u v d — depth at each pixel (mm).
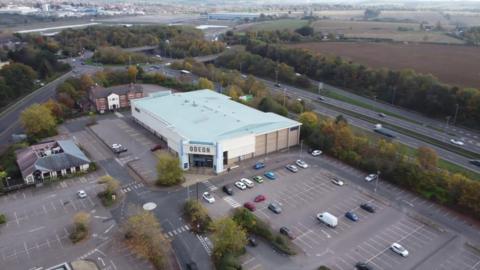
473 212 89750
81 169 110375
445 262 74875
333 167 115000
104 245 79500
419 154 110438
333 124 130000
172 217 89188
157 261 73438
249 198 97500
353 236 82938
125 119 157125
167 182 102688
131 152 124625
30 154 111500
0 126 148500
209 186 103500
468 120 156875
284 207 93750
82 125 149625
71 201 95750
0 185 99250
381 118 163125
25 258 75750
